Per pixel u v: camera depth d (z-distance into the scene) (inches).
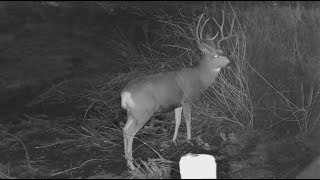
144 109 242.2
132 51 435.8
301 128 261.4
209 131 285.3
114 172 241.8
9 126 324.2
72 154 272.8
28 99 380.5
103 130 310.0
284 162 225.9
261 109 289.0
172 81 251.9
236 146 254.5
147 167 240.4
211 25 449.1
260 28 406.3
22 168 253.4
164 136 288.4
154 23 524.4
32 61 492.7
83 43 547.2
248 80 315.0
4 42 581.0
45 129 315.6
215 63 260.8
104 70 431.8
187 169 193.8
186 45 394.9
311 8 492.4
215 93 311.9
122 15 652.7
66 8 756.6
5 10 764.0
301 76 319.0
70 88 397.7
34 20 697.6
